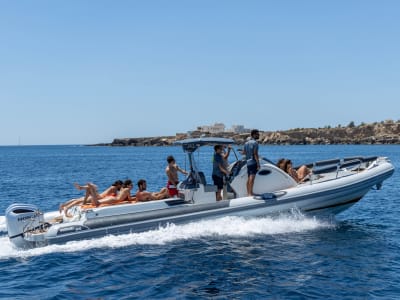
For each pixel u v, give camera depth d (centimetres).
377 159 1233
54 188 2648
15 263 870
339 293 719
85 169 4734
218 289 735
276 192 1084
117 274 805
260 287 743
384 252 941
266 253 915
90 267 840
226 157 1112
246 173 1106
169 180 1087
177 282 766
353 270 825
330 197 1106
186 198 1064
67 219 1014
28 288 755
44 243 948
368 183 1148
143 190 1077
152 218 1000
